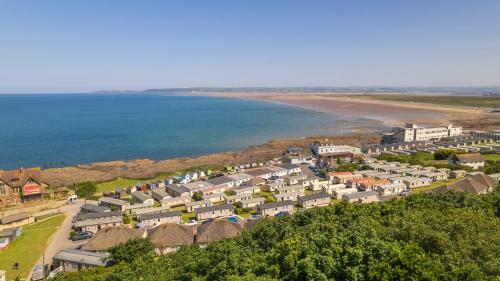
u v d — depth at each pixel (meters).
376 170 151.62
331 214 69.44
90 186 134.88
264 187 131.25
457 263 37.91
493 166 142.50
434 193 80.62
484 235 45.25
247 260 45.84
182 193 123.44
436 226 49.09
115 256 70.56
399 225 49.69
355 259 38.69
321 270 38.53
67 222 106.19
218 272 45.34
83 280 58.91
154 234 85.38
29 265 79.69
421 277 34.88
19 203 122.81
